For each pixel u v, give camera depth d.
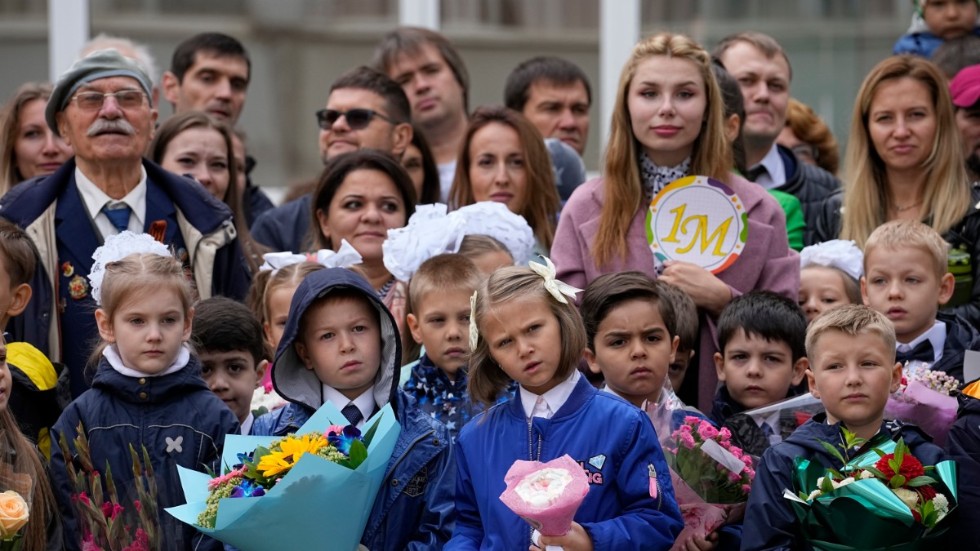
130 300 10.15
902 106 12.99
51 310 12.11
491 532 9.45
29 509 9.62
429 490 9.87
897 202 13.25
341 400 10.27
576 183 15.38
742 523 10.27
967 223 12.54
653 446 9.53
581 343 9.58
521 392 9.73
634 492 9.34
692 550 10.05
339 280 10.20
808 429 9.83
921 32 16.52
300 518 8.96
